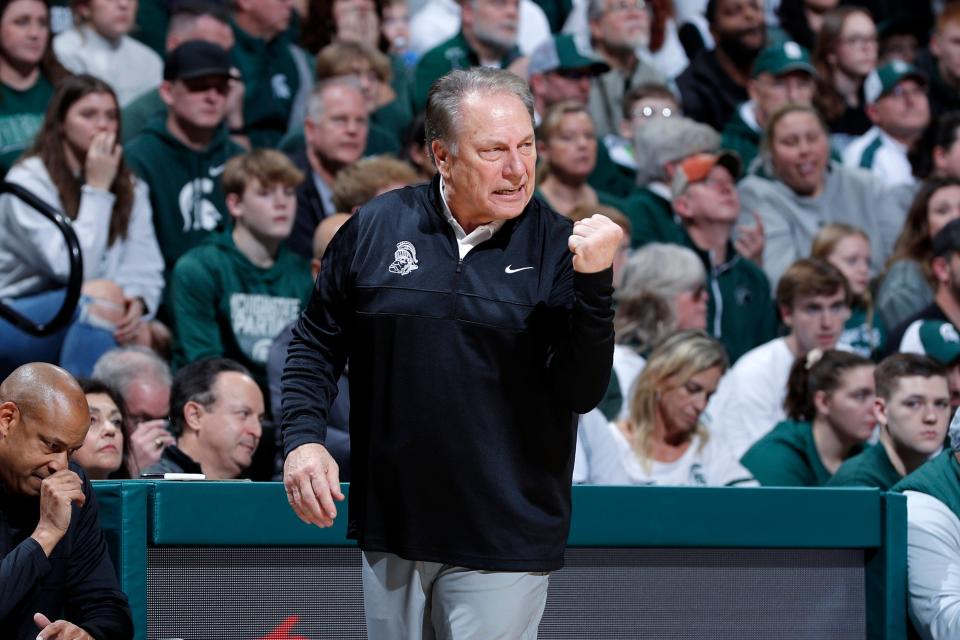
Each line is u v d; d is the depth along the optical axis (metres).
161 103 18.95
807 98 24.48
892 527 9.96
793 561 9.87
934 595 9.94
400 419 6.87
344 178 17.84
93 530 8.52
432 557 6.84
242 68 20.16
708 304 21.19
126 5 19.17
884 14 26.48
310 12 21.39
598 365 6.55
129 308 17.12
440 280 6.92
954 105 26.48
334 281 7.20
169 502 8.74
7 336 15.45
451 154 6.84
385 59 20.97
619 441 16.02
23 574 7.86
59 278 16.67
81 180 17.27
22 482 8.35
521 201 6.87
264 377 17.69
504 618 6.85
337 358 7.31
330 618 8.99
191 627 8.82
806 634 9.85
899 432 13.56
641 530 9.35
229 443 12.65
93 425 11.94
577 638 9.31
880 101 25.05
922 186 22.53
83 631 8.15
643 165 21.81
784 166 22.88
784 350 19.58
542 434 6.93
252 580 8.92
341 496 6.69
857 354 16.61
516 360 6.87
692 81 24.22
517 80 6.98
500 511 6.83
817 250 21.66
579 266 6.35
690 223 21.44
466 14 22.67
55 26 18.83
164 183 18.41
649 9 23.95
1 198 16.75
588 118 21.12
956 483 10.47
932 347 20.53
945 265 20.83
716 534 9.53
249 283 18.19
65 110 17.17
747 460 16.67
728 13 24.22
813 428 16.64
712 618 9.60
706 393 15.81
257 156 18.20
